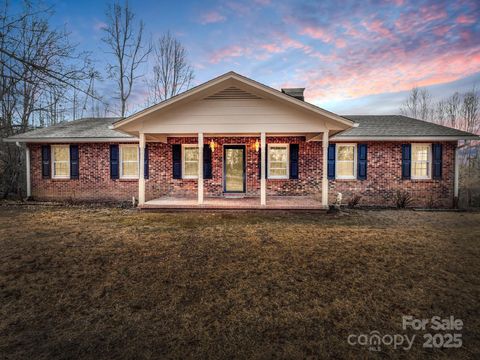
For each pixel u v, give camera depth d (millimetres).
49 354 2344
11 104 10250
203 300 3289
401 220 8047
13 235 6145
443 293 3459
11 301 3256
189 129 8820
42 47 5730
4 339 2549
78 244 5434
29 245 5355
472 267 4289
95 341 2529
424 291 3512
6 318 2900
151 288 3592
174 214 8719
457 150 11180
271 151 11539
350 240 5738
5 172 14391
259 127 8711
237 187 11547
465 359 2287
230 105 8734
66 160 12250
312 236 6055
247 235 6133
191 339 2561
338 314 2988
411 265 4371
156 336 2607
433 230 6703
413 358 2299
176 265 4348
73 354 2348
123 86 22250
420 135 10922
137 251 5008
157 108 8570
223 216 8383
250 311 3047
